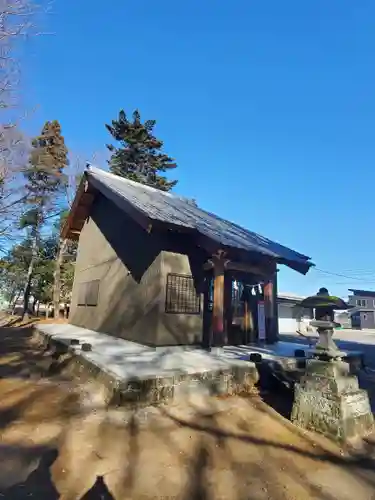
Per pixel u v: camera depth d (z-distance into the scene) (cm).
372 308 3075
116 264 861
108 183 872
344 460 293
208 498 223
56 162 1909
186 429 333
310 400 360
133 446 290
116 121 2355
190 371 430
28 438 294
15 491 218
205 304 724
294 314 2423
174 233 704
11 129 988
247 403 429
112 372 405
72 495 217
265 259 701
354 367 668
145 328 671
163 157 2461
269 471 264
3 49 803
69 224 1207
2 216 1197
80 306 1077
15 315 2003
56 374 541
